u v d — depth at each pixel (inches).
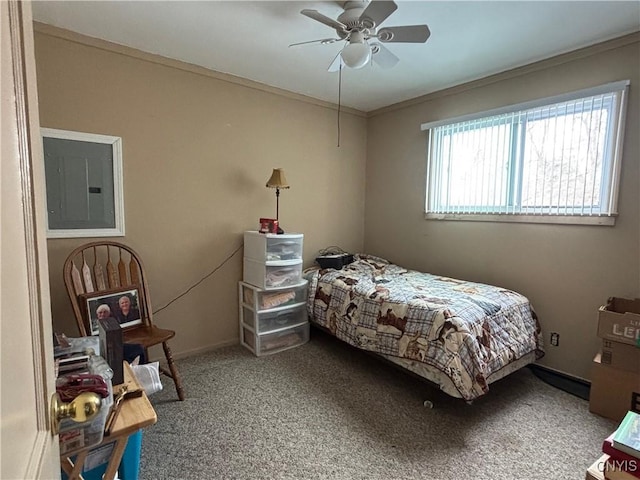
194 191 113.2
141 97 101.4
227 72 115.7
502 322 90.7
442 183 132.4
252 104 123.8
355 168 159.2
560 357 102.8
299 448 70.4
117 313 88.7
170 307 111.3
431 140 135.0
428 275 126.3
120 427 37.9
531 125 106.3
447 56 102.0
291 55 103.1
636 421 44.4
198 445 70.9
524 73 107.8
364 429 76.7
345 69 112.0
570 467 65.9
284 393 91.4
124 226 101.0
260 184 128.0
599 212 94.0
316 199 145.8
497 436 74.7
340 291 114.7
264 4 77.5
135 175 102.0
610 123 91.4
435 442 72.6
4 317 16.3
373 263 139.9
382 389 94.0
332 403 87.0
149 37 92.7
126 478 51.5
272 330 117.9
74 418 25.1
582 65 96.0
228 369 104.9
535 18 81.6
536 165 105.6
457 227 128.2
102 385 37.2
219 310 121.3
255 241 116.3
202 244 116.1
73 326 94.7
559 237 102.0
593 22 83.1
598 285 95.3
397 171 149.3
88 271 90.0
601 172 93.5
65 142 90.8
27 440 19.0
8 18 18.3
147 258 105.9
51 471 23.0
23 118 20.5
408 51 99.0
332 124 148.3
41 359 22.5
